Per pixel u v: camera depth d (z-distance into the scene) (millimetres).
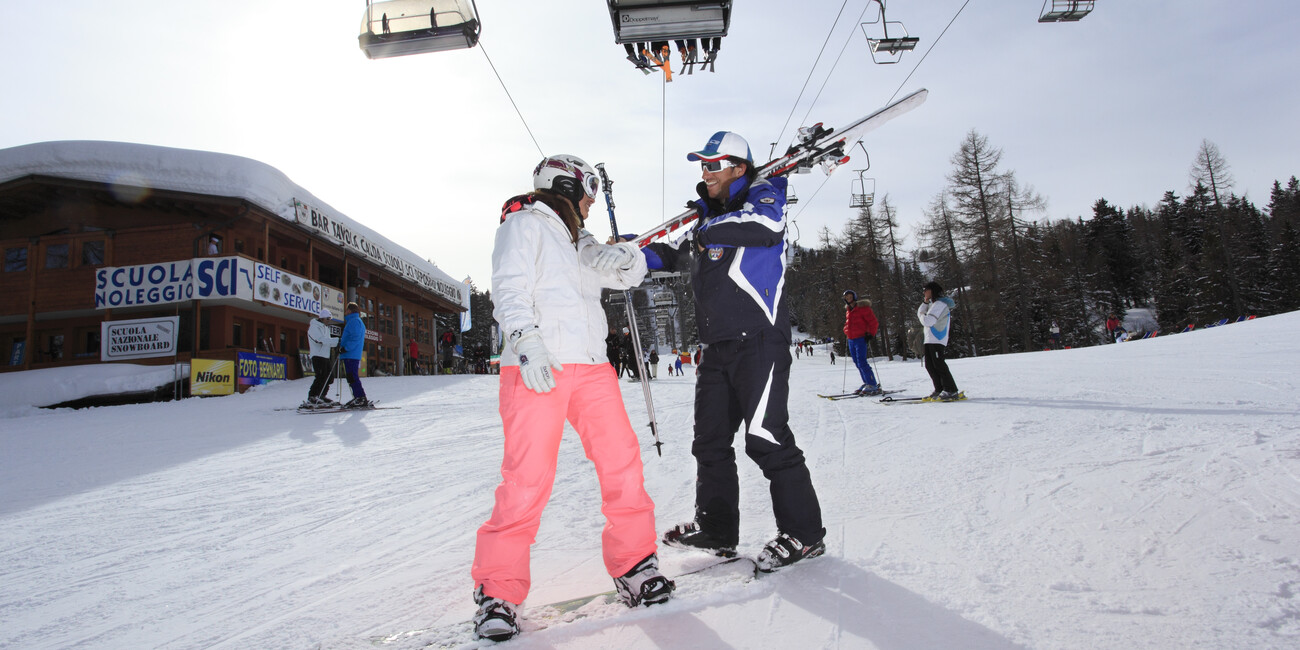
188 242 17438
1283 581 1681
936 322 7020
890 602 1758
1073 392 6664
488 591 1774
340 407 10031
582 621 1784
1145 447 3535
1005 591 1776
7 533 3457
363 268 25125
